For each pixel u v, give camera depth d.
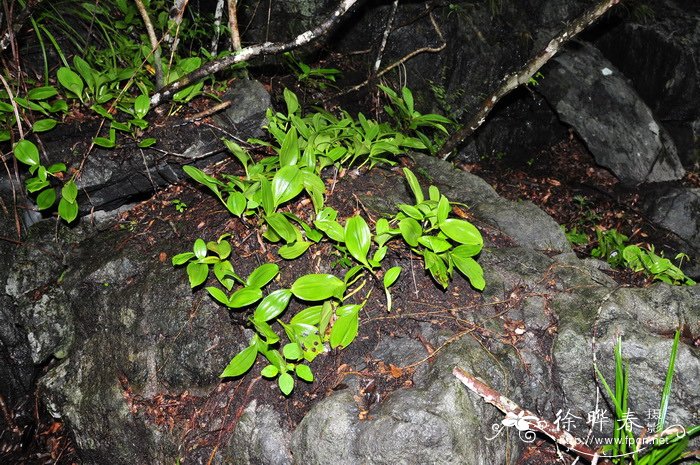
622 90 2.82
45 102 1.58
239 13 2.24
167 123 1.59
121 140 1.56
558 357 1.29
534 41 2.73
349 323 1.26
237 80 1.75
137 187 1.62
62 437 1.59
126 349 1.44
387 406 1.17
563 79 2.77
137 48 1.73
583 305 1.34
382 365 1.28
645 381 1.24
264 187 1.37
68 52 1.79
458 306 1.36
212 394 1.35
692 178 2.91
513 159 2.86
